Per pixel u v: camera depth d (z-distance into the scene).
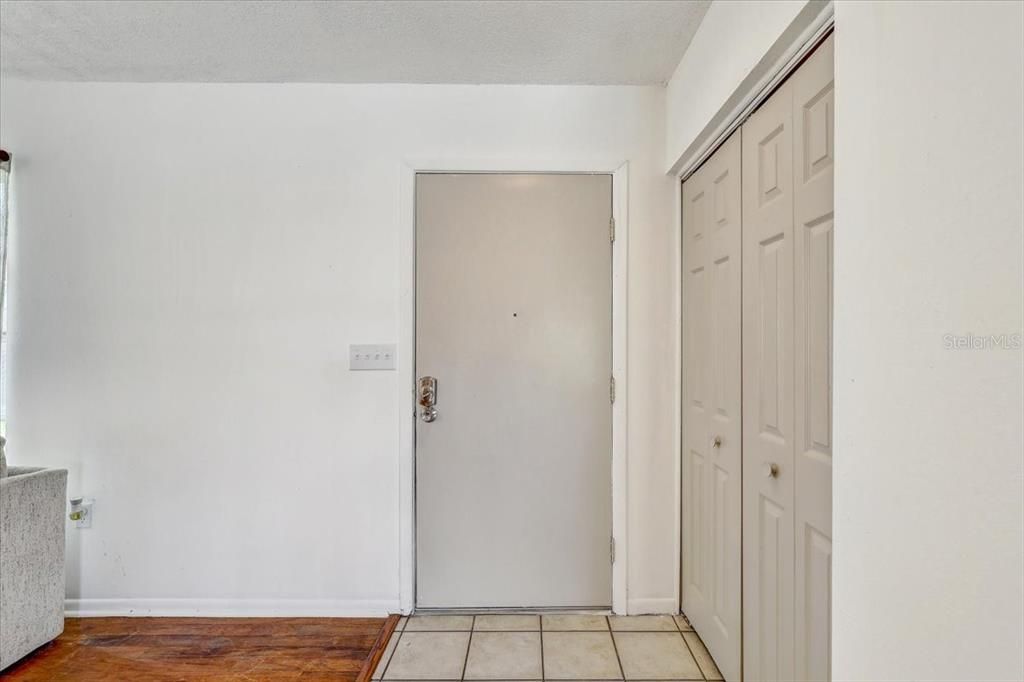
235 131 2.05
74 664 1.71
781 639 1.26
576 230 2.05
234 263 2.05
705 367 1.79
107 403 2.04
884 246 0.80
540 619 2.00
